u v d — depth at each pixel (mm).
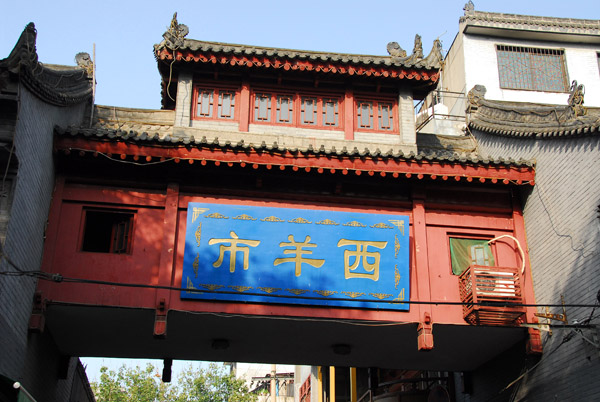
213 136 18281
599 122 14578
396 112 19562
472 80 27312
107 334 16688
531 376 16422
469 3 28516
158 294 14969
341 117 19297
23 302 13633
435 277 16375
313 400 33219
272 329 16297
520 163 16844
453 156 16516
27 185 13461
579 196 15164
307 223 15852
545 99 27578
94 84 19234
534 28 28000
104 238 16219
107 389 35469
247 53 18469
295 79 19172
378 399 22828
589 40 28422
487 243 17172
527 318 16109
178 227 15859
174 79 19562
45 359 16312
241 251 15477
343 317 15398
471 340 16984
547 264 16203
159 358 18812
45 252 15070
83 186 15930
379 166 16234
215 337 16922
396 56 19438
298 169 15938
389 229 16031
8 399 11602
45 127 14562
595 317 14188
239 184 16438
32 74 12984
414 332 16438
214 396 36406
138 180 16172
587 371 14211
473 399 19719
